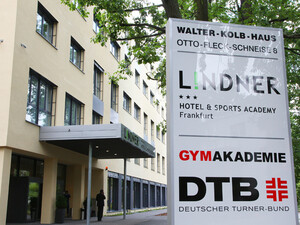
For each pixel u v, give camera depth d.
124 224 16.19
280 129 3.63
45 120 16.11
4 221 12.30
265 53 3.81
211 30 3.77
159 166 45.03
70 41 18.91
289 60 14.09
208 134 3.52
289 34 10.42
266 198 3.44
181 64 3.64
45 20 16.64
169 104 3.54
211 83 3.64
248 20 9.85
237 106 3.63
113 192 26.44
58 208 16.02
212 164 3.45
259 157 3.53
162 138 48.00
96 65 23.17
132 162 31.55
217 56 3.72
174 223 3.28
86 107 20.84
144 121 39.41
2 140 12.53
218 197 3.39
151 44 12.52
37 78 15.43
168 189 3.40
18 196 14.78
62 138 14.63
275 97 3.71
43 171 17.23
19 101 13.44
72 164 19.48
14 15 13.43
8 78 12.96
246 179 3.46
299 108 18.22
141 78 37.03
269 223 3.39
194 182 3.39
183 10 12.19
